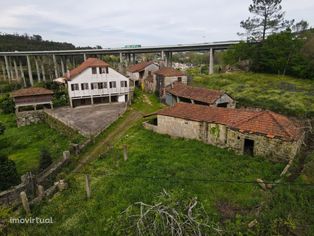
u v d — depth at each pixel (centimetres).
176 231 971
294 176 1636
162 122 2745
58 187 1762
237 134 2130
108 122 3341
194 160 1994
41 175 1970
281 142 1894
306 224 1149
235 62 5766
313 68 4406
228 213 1329
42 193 1636
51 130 3703
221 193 1511
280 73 4897
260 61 5088
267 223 1170
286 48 4734
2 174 1912
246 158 2022
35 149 3139
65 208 1512
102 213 1410
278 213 1229
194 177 1702
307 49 4625
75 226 1329
